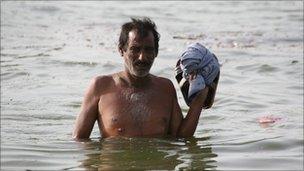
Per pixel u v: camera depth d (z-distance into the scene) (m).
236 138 7.90
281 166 6.72
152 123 7.35
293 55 14.72
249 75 12.76
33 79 12.34
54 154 7.10
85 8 22.98
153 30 7.14
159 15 21.38
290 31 18.22
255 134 8.14
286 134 8.15
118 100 7.36
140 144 7.23
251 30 18.42
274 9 22.47
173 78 12.41
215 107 10.02
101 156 6.89
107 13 21.91
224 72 12.98
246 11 22.19
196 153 7.07
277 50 15.45
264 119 9.19
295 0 24.45
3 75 12.66
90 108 7.42
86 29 18.91
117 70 13.22
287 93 11.16
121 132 7.32
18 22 19.84
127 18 20.94
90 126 7.44
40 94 11.11
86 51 15.32
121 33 7.20
